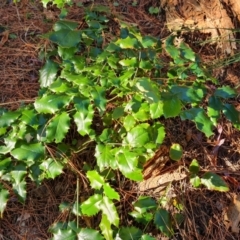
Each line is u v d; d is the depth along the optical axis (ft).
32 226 1.84
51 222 1.85
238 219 1.81
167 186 1.85
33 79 2.23
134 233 1.64
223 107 1.74
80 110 1.70
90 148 1.95
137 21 2.47
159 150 1.94
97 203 1.70
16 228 1.84
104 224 1.66
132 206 1.83
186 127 2.01
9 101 2.14
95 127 1.97
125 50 1.90
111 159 1.71
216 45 2.28
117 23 2.40
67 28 1.91
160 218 1.70
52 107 1.71
